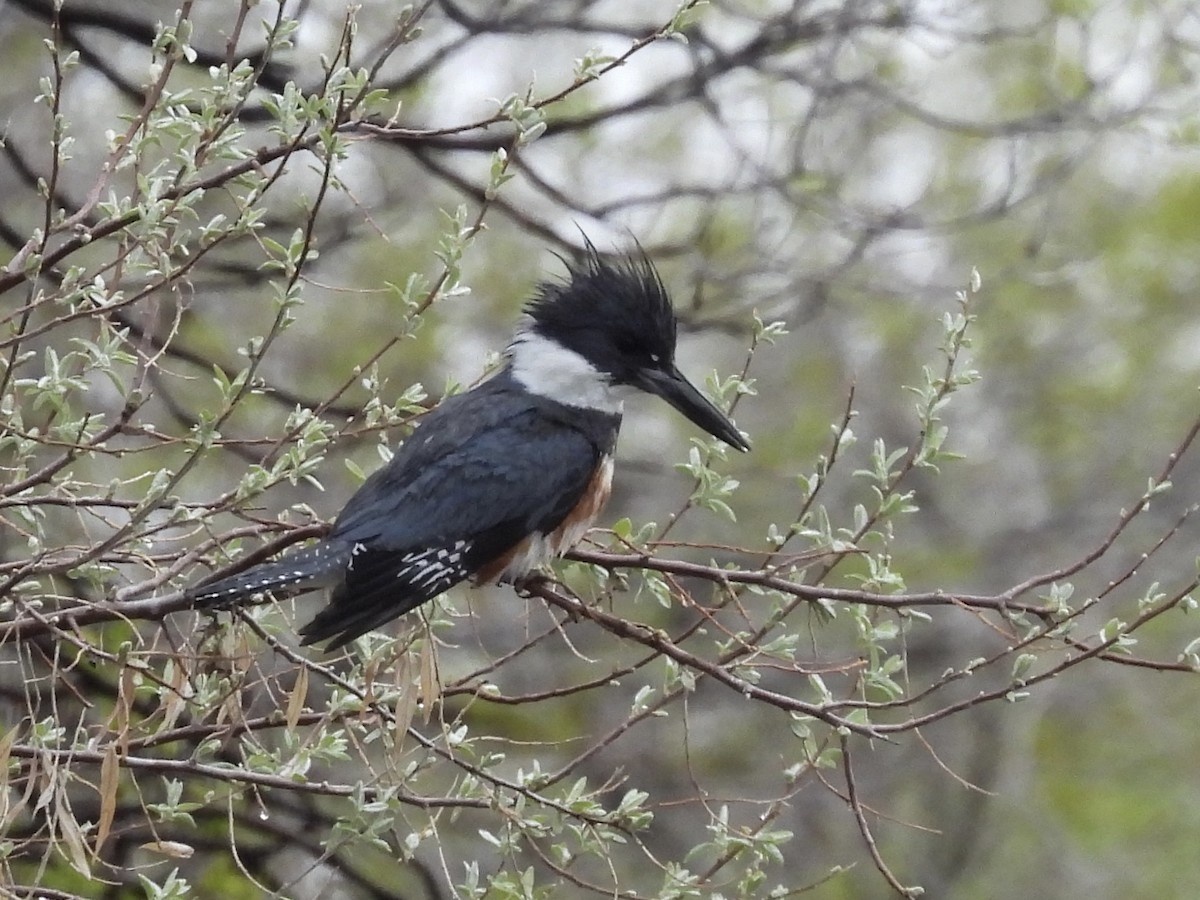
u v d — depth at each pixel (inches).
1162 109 474.3
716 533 641.6
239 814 360.8
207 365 343.3
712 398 264.2
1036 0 514.0
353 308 588.4
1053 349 713.6
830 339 689.6
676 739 653.3
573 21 441.1
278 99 233.0
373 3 466.6
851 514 664.4
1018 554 681.0
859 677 261.7
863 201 525.0
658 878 607.5
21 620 222.8
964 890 666.2
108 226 225.6
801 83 462.3
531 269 598.5
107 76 402.0
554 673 617.6
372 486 283.1
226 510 230.5
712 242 487.5
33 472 258.8
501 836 255.4
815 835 662.5
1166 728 675.4
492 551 290.0
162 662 294.5
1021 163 519.5
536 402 311.4
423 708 241.6
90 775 384.2
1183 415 712.4
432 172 419.5
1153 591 243.1
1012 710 664.4
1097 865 664.4
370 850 463.5
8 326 314.3
